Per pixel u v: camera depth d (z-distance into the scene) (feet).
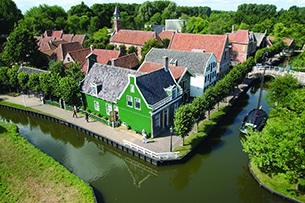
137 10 533.96
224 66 182.91
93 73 130.00
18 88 160.66
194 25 311.88
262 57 216.95
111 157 103.14
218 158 95.86
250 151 77.00
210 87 118.62
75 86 123.95
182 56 154.92
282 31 274.98
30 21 337.93
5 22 318.65
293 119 70.59
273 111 103.09
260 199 75.97
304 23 374.22
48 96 146.30
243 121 116.16
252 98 159.22
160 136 106.63
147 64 139.33
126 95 106.52
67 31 373.61
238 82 150.82
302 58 175.32
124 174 91.61
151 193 81.15
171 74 122.62
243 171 88.63
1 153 94.17
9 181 78.48
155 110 101.86
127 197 78.64
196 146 98.37
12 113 141.38
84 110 130.52
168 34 272.10
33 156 92.58
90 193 73.10
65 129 123.03
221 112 128.06
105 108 120.78
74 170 91.56
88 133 112.57
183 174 91.76
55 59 209.26
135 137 106.11
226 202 75.36
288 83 116.78
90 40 257.14
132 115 108.68
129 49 226.58
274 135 70.13
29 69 160.04
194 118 97.19
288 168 67.31
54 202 69.97
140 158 95.71
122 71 120.78
